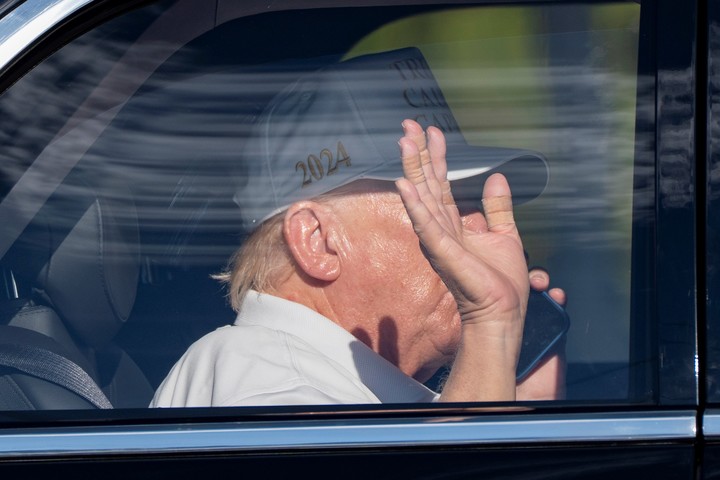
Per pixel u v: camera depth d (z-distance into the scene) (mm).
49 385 7406
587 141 7492
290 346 7762
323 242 7898
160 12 7270
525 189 7609
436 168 7711
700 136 7121
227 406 7289
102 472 6777
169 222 7559
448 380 7617
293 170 7762
